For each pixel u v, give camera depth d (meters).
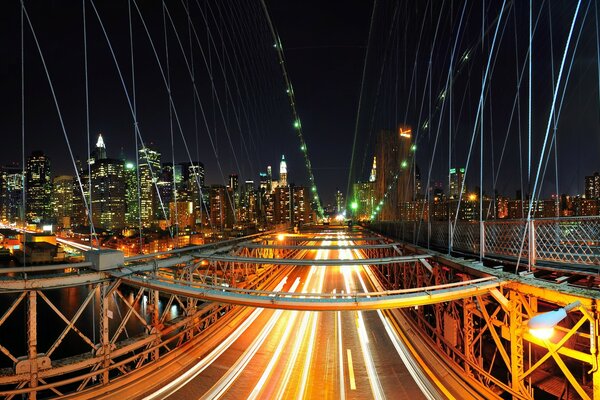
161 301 58.00
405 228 27.31
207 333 17.33
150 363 13.88
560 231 10.43
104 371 12.34
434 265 16.80
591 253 9.65
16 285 11.31
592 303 8.06
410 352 15.43
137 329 46.22
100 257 12.87
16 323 50.81
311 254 53.34
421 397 11.83
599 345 7.86
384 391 12.28
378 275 34.72
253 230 43.34
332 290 27.94
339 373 13.63
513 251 12.28
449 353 14.45
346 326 18.95
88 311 55.91
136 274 13.37
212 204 158.25
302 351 15.73
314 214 175.50
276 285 30.02
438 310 15.72
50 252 82.75
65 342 44.56
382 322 19.47
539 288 9.34
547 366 12.12
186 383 12.88
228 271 22.23
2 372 11.11
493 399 11.01
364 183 98.81
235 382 12.99
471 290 10.41
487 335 14.52
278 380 13.15
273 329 18.53
